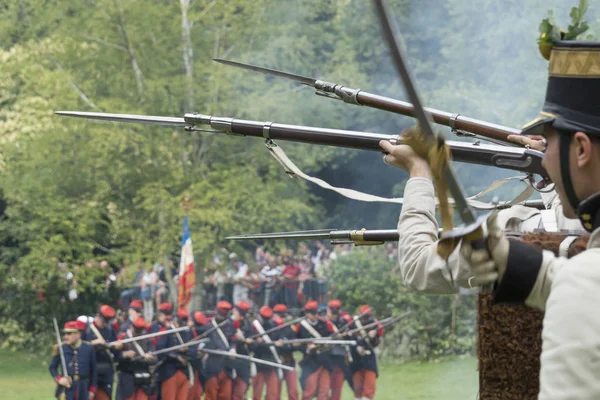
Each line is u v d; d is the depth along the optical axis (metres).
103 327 22.84
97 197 35.56
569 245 3.40
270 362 26.20
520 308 3.58
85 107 36.62
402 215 3.82
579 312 2.63
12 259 40.44
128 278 36.09
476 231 2.90
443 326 35.25
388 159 3.95
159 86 35.75
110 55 36.78
